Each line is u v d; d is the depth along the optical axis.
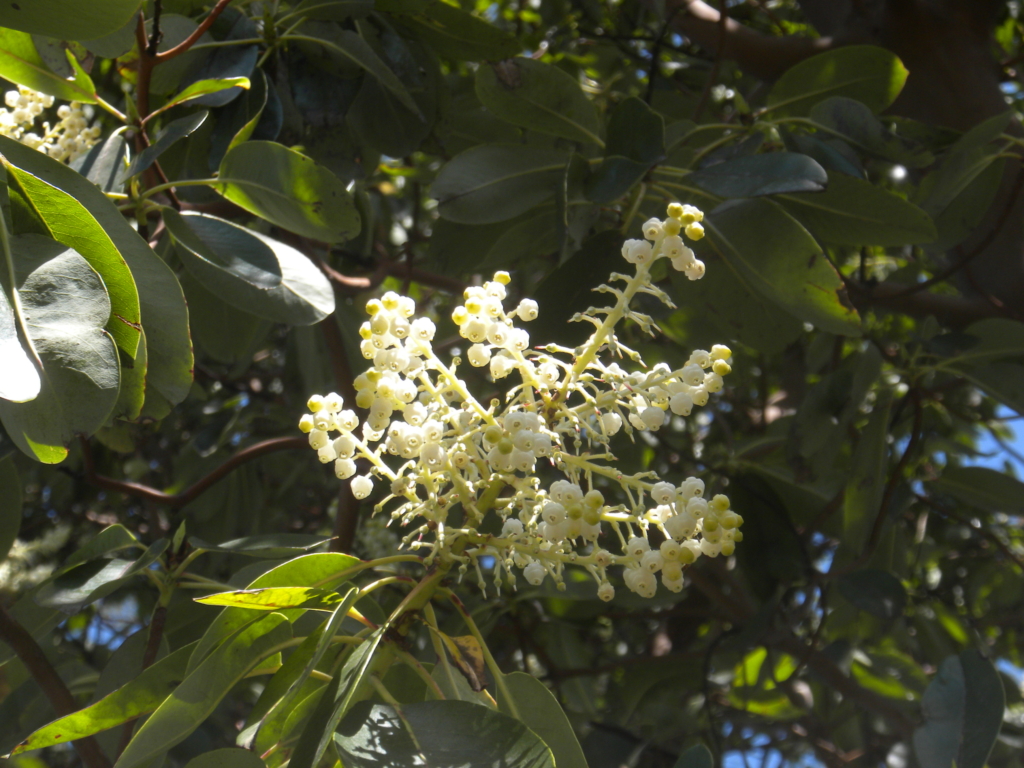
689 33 1.22
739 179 0.93
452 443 0.79
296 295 0.90
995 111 1.14
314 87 1.04
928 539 1.62
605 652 1.60
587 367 0.79
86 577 0.90
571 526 0.77
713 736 1.16
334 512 1.42
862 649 1.25
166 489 1.53
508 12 1.69
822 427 1.09
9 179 0.76
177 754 1.11
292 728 0.80
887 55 1.05
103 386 0.74
